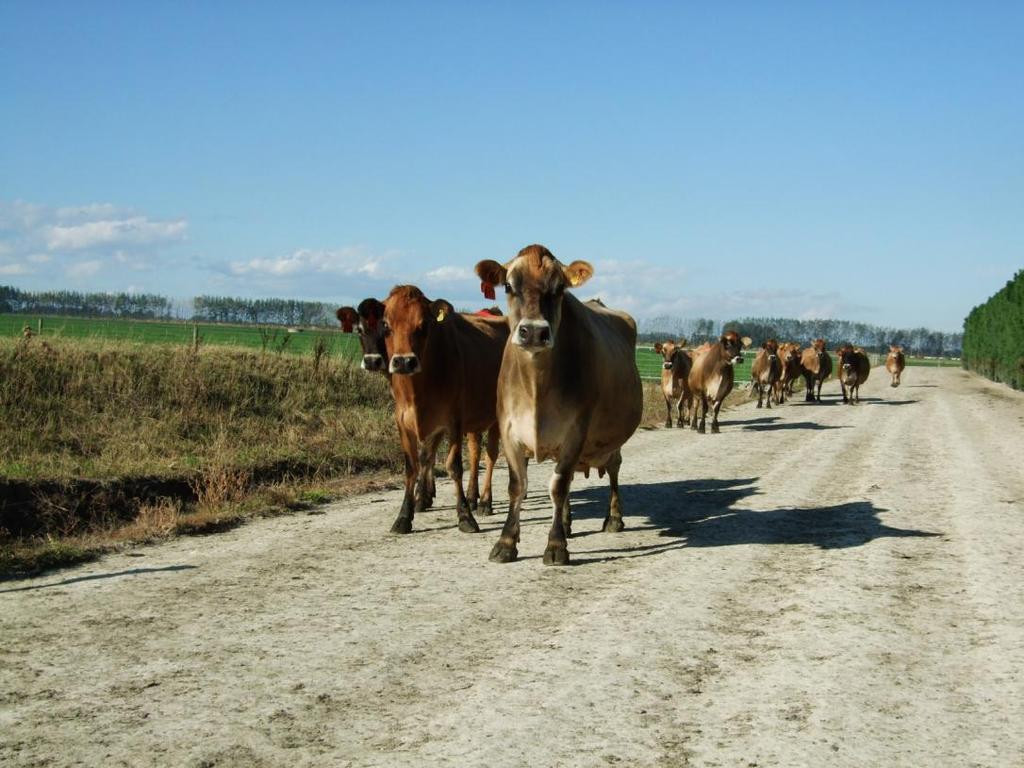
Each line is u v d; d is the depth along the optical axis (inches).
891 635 220.5
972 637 218.7
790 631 224.2
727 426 844.0
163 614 238.1
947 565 292.2
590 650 210.5
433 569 289.0
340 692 184.4
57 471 387.2
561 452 297.9
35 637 218.2
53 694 182.4
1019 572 282.7
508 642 216.5
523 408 292.2
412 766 151.0
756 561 299.3
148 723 168.4
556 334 285.6
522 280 277.0
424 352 335.3
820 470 527.5
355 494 434.9
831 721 169.3
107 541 323.6
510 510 304.7
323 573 283.3
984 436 745.0
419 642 216.4
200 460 453.1
